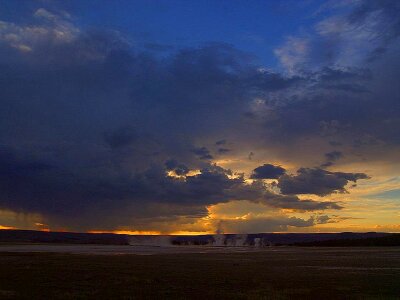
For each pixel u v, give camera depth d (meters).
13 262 58.56
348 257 73.75
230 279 39.09
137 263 58.41
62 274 42.59
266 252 100.88
